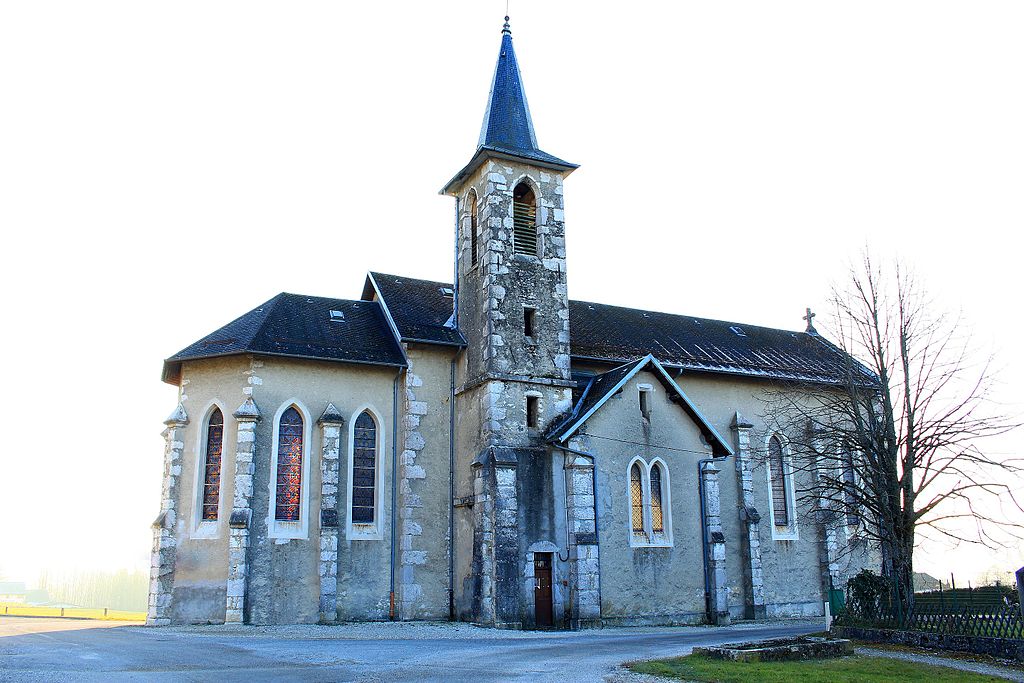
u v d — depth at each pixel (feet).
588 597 88.33
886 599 75.92
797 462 116.47
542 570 89.97
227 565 87.56
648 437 97.76
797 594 112.47
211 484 91.30
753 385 117.70
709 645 64.39
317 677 48.49
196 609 87.04
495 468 89.81
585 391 101.65
